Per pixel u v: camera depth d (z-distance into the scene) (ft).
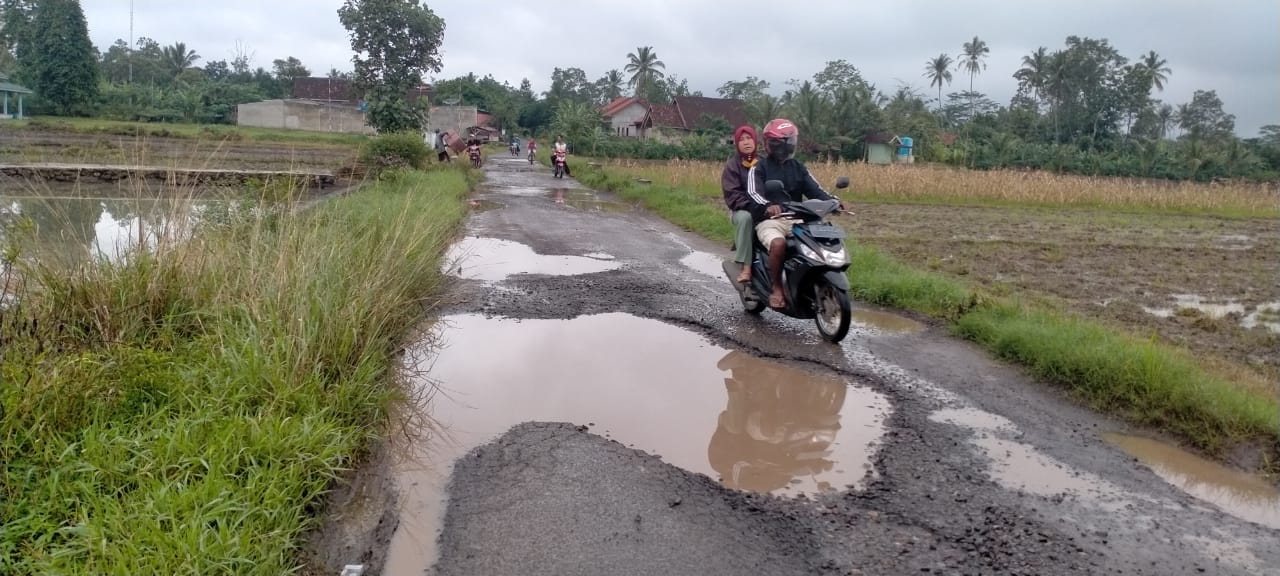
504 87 307.99
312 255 17.51
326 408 12.42
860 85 181.47
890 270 27.91
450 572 9.45
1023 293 29.25
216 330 14.88
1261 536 11.16
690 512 11.13
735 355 19.10
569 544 10.14
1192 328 24.49
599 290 25.48
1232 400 14.96
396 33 126.72
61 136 105.29
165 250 16.58
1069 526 11.19
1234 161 159.94
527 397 15.62
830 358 18.99
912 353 19.74
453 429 13.84
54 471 9.93
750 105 180.24
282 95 262.67
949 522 11.16
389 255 20.67
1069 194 78.28
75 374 12.11
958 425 14.99
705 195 66.69
